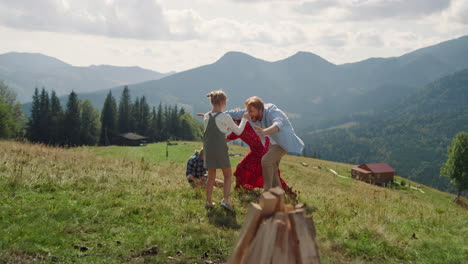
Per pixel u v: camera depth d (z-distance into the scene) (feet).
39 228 13.82
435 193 177.88
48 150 38.81
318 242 15.70
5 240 12.33
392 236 17.11
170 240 14.37
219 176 34.65
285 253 6.02
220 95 18.70
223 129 18.71
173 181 26.71
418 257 15.16
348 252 15.01
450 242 17.03
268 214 6.35
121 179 25.07
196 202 20.34
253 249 6.19
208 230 15.70
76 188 20.70
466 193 378.73
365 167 183.42
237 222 17.57
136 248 13.46
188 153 142.10
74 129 321.11
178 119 428.15
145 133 410.52
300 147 20.15
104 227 15.07
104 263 12.03
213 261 13.21
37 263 11.33
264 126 20.38
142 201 19.49
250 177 24.64
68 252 12.46
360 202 27.63
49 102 330.13
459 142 175.52
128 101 401.29
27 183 19.86
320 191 34.73
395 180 183.93
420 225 20.88
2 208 15.38
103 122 377.91
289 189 24.57
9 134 236.84
